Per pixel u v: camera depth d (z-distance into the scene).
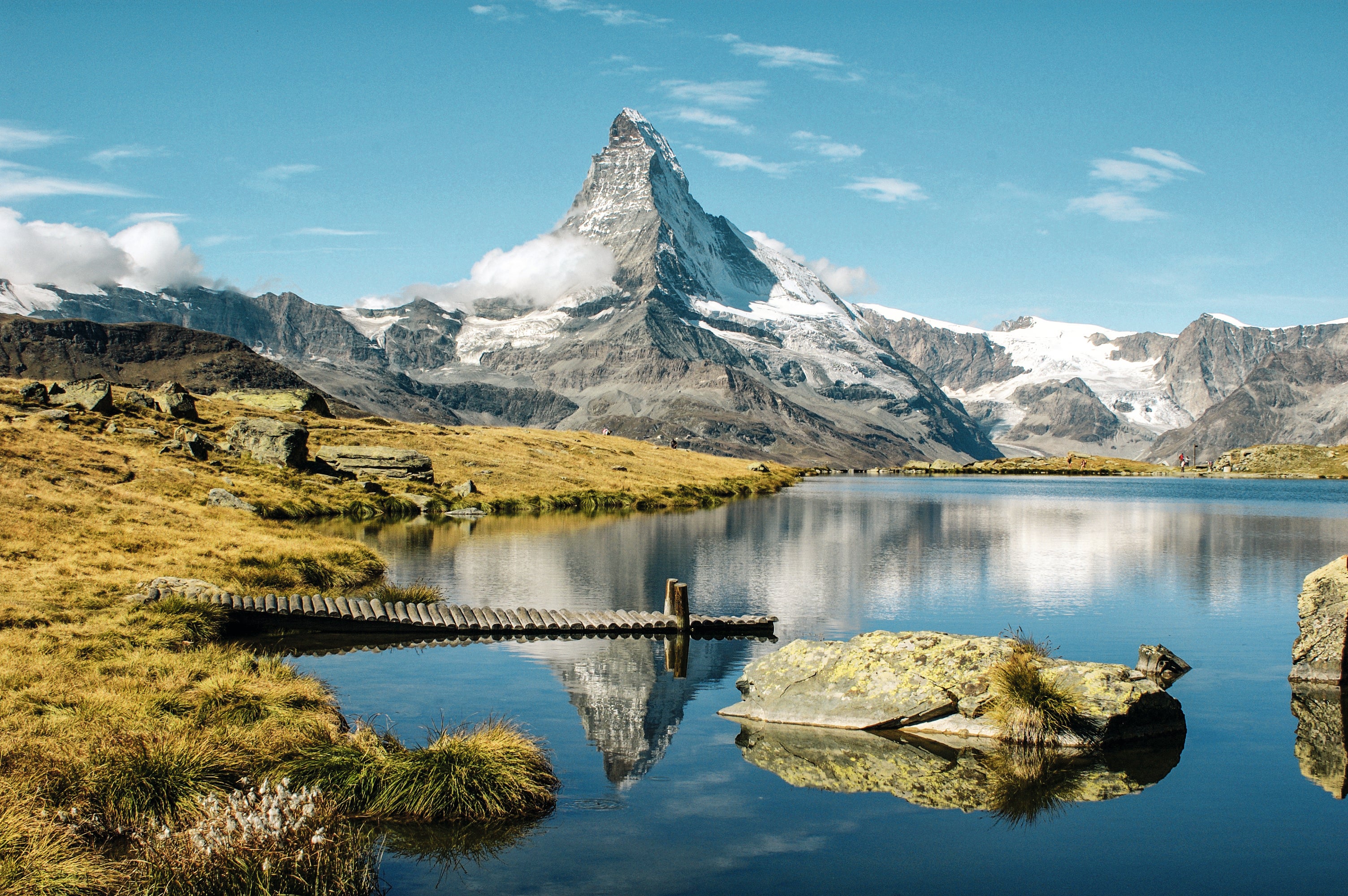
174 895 13.95
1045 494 174.12
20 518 46.44
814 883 16.53
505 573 52.97
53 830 15.30
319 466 97.44
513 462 126.12
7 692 22.30
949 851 17.94
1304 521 102.69
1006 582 53.19
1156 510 122.81
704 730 25.41
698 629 39.03
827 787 21.30
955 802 20.39
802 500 139.00
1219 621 41.19
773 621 39.75
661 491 123.12
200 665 26.19
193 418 107.88
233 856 14.52
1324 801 20.48
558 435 172.50
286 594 41.31
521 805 19.52
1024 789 21.19
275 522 64.50
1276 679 31.16
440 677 30.38
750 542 72.62
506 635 37.38
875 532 84.31
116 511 52.72
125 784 17.45
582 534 76.31
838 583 52.12
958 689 25.56
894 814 19.75
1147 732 24.61
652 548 67.06
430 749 20.19
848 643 28.19
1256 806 20.19
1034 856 17.80
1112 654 34.66
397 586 47.12
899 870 17.14
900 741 24.53
